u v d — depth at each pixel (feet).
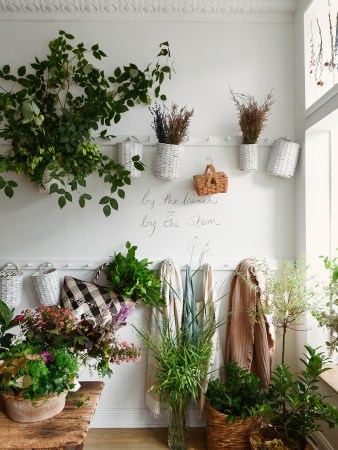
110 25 8.33
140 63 8.32
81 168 7.32
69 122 7.27
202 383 7.50
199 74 8.36
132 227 8.28
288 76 8.41
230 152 8.32
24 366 4.27
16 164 7.26
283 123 8.39
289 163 7.93
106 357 4.64
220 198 8.32
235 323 7.88
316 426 6.30
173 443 7.21
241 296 7.94
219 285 8.30
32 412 4.37
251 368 7.93
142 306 8.20
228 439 6.70
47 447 4.05
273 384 7.55
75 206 8.29
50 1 8.09
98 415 8.11
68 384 4.48
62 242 8.25
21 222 8.25
